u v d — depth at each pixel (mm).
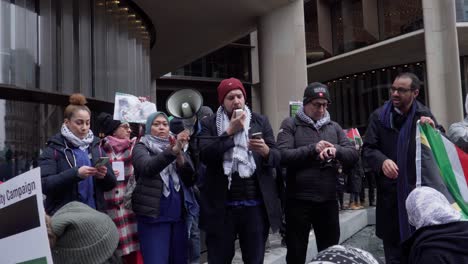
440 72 20016
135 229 4039
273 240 7137
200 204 3533
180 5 11789
